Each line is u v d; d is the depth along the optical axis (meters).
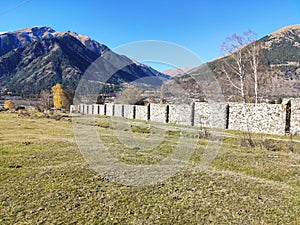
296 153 9.36
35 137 12.71
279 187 5.61
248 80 24.30
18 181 5.79
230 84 23.72
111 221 4.02
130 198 4.94
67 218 4.09
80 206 4.55
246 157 8.38
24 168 6.86
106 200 4.83
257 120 14.46
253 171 6.83
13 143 10.73
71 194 5.08
